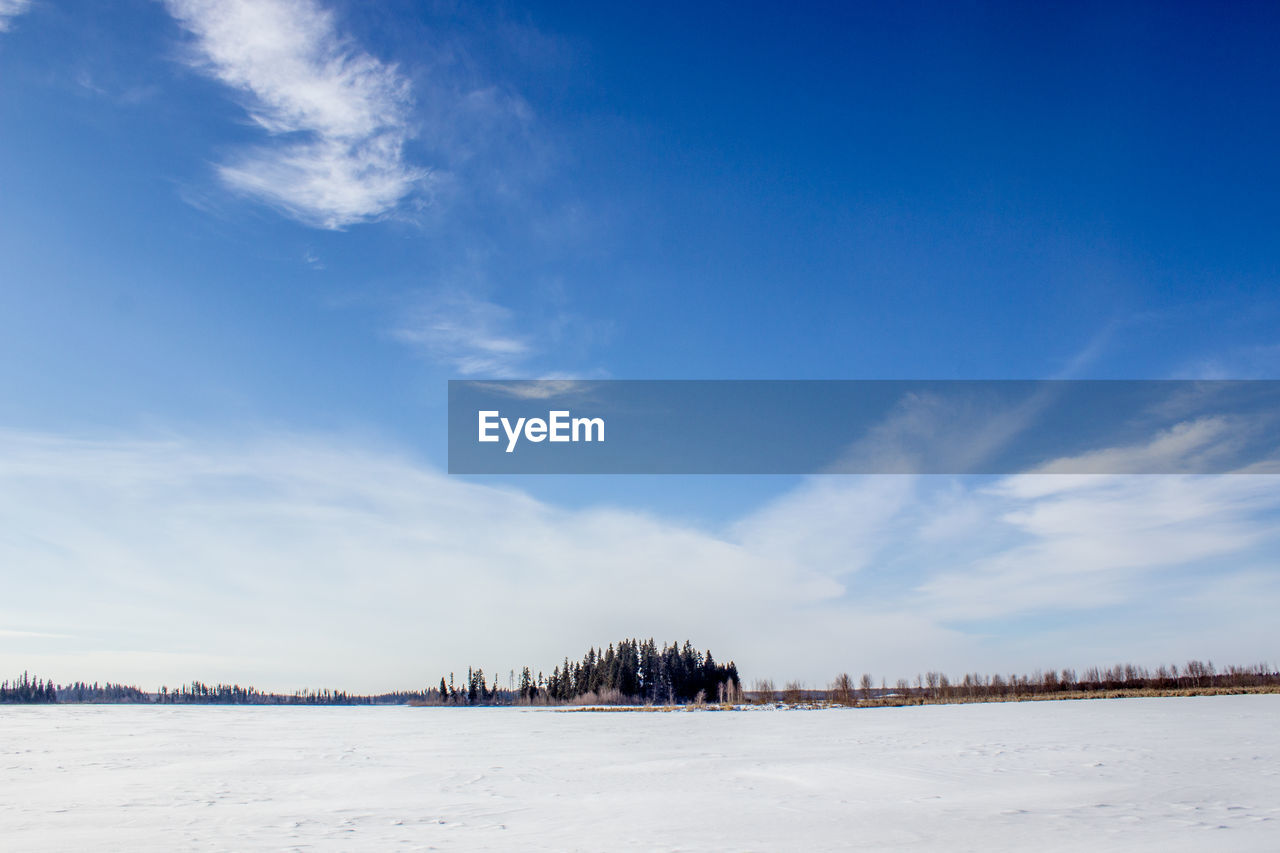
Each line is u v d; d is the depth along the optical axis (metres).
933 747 30.23
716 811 16.77
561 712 94.75
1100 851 12.04
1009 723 43.06
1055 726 39.53
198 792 20.66
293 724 63.09
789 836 13.83
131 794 20.28
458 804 18.20
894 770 23.38
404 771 25.58
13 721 66.62
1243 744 28.00
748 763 26.50
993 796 17.98
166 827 15.33
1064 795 17.77
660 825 15.12
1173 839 12.77
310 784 22.28
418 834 14.38
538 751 33.28
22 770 26.45
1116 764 23.06
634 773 24.27
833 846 12.88
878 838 13.50
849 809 16.69
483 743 38.59
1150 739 30.66
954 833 13.79
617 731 47.56
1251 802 16.14
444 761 29.11
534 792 20.20
